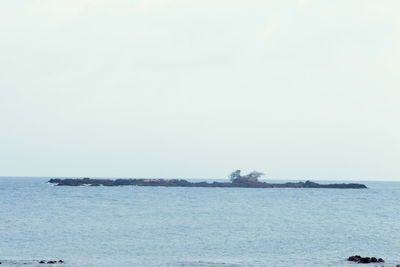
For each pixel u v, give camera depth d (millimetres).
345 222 96125
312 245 65500
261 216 108250
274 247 63719
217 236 73562
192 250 60938
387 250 62125
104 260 53125
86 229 79438
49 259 53375
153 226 85562
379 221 98938
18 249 59844
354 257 54031
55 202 145000
